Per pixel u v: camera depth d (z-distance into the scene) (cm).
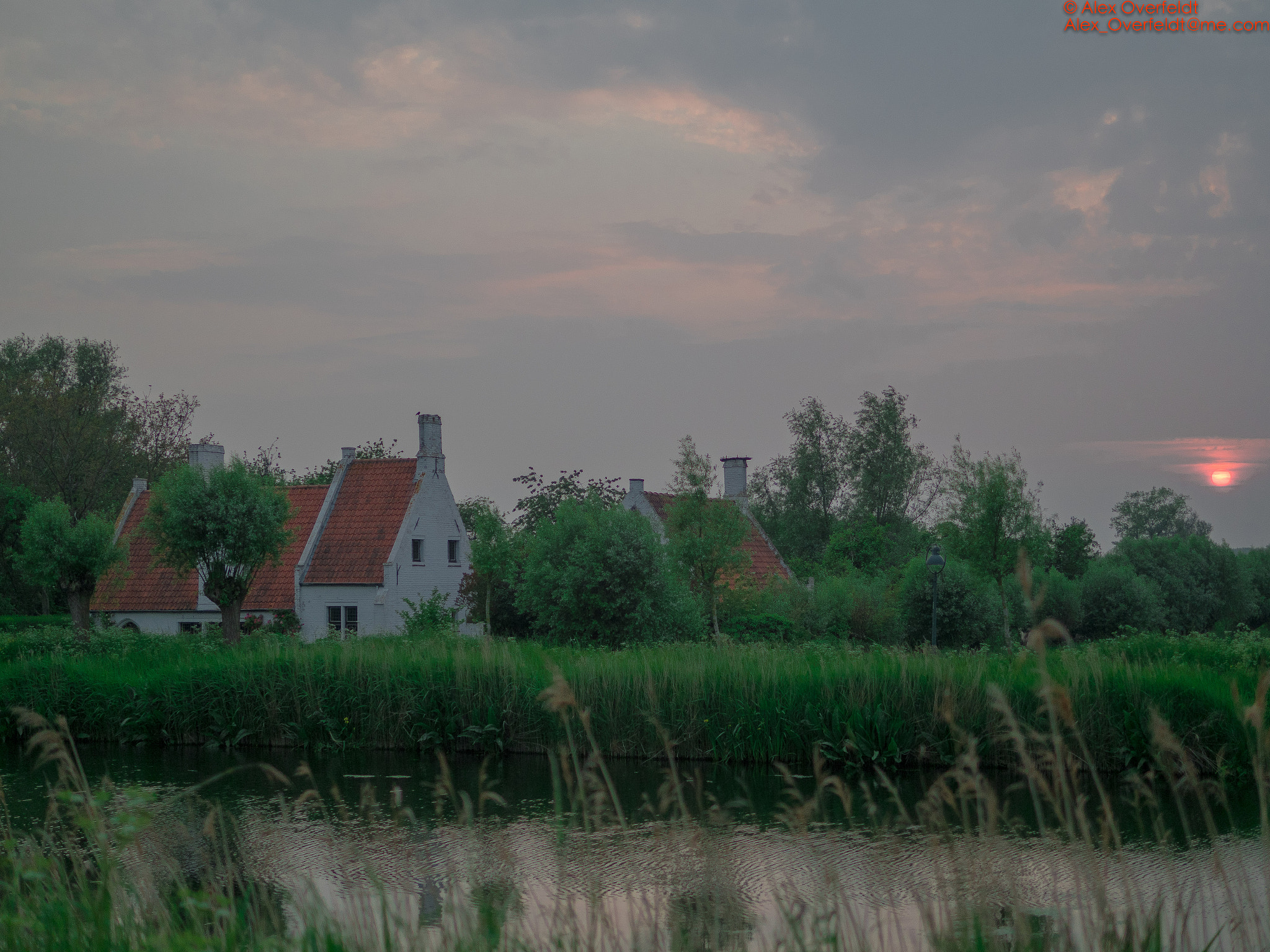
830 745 1595
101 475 5656
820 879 783
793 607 3494
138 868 677
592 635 2678
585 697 1741
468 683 1838
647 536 2744
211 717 1947
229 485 3198
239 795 1426
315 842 1049
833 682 1670
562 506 2895
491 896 714
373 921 616
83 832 706
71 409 5688
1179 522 14638
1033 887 739
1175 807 1235
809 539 6381
